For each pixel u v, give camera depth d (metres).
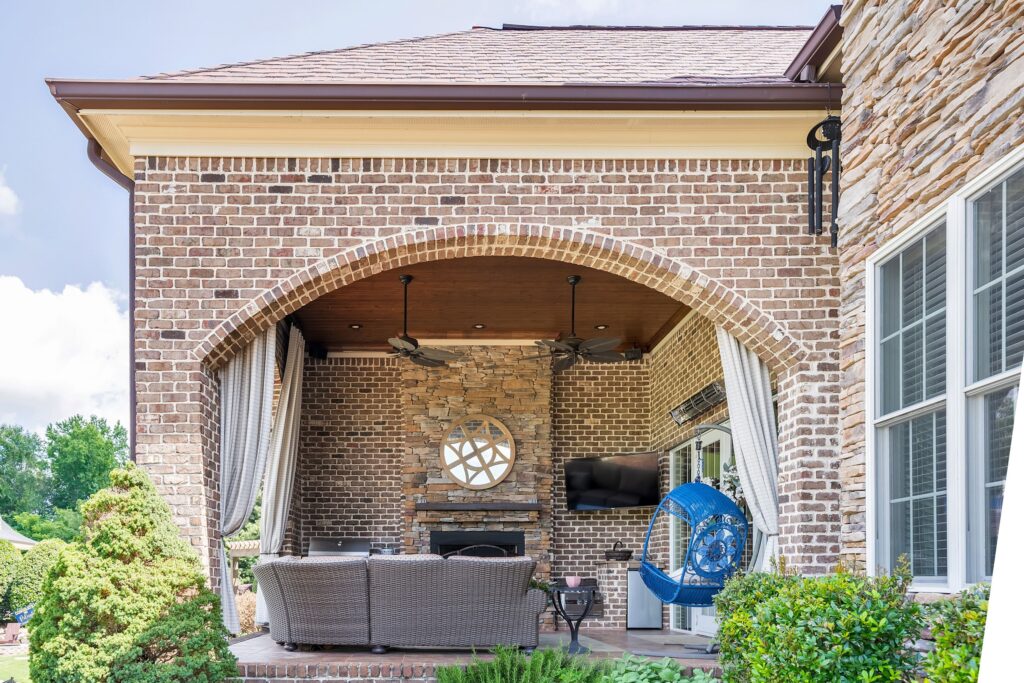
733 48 9.27
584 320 11.55
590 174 6.84
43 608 5.61
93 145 6.98
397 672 6.31
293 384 10.71
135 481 5.89
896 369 5.04
